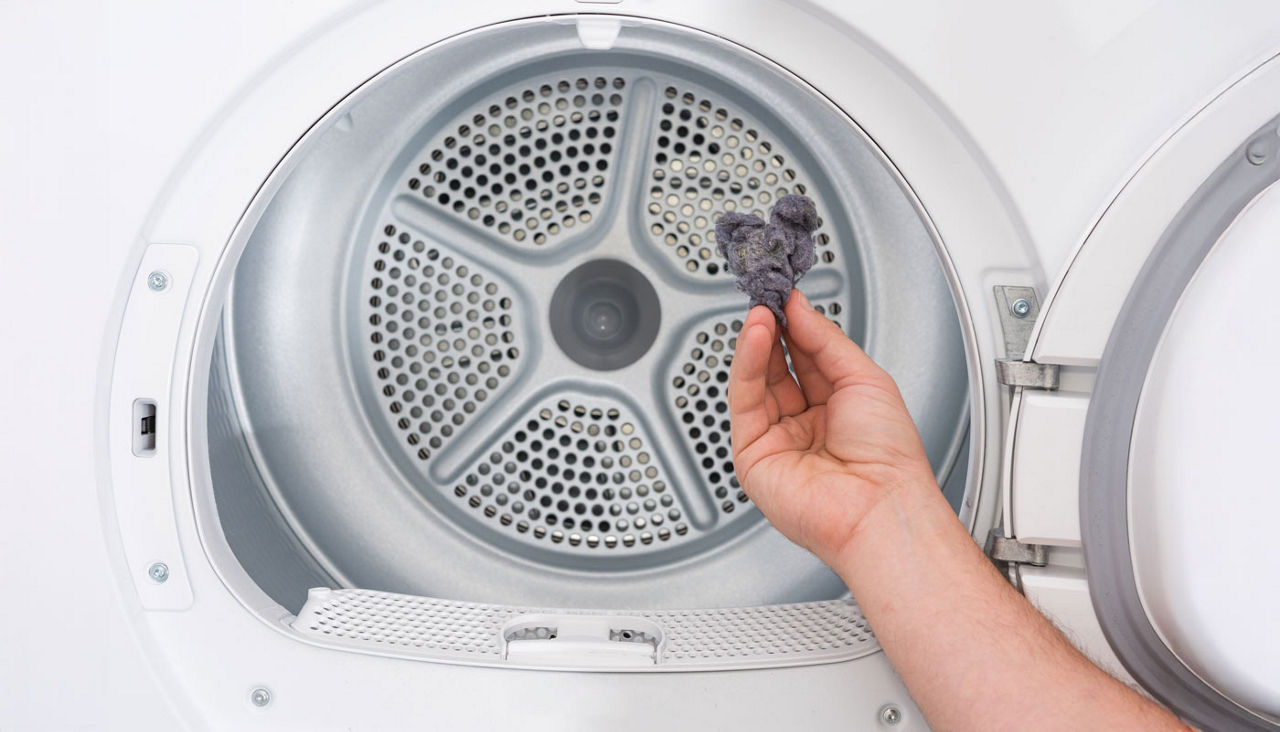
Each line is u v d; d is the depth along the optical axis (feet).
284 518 2.34
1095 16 1.66
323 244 2.25
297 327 2.28
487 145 2.19
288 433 2.32
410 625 1.98
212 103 1.75
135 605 1.86
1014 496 1.77
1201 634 1.56
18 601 1.83
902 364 2.23
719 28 1.78
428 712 1.85
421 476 2.33
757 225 1.68
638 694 1.84
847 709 1.83
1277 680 1.55
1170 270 1.65
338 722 1.85
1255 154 1.61
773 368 1.91
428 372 2.29
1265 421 1.48
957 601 1.51
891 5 1.70
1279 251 1.45
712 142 2.17
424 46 1.80
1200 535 1.52
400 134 2.15
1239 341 1.48
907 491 1.63
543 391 2.29
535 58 2.06
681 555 2.33
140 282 1.82
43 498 1.81
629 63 2.09
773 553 2.32
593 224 2.22
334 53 1.79
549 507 2.32
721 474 2.31
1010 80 1.70
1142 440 1.60
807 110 2.08
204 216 1.82
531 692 1.85
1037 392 1.75
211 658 1.87
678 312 2.26
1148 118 1.67
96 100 1.75
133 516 1.84
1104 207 1.67
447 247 2.25
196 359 1.85
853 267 2.23
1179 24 1.65
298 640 1.87
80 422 1.80
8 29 1.74
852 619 1.97
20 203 1.77
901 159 1.81
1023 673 1.43
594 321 2.28
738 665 1.84
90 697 1.85
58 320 1.79
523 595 2.32
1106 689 1.43
